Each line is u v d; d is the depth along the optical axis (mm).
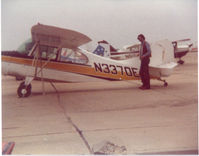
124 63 8156
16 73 7332
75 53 7645
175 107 5570
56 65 7512
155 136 3809
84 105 6039
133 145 3490
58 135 3953
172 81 9859
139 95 7078
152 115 4973
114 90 8156
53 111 5488
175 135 3830
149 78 8078
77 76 7742
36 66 7145
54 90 8477
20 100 6742
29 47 7336
